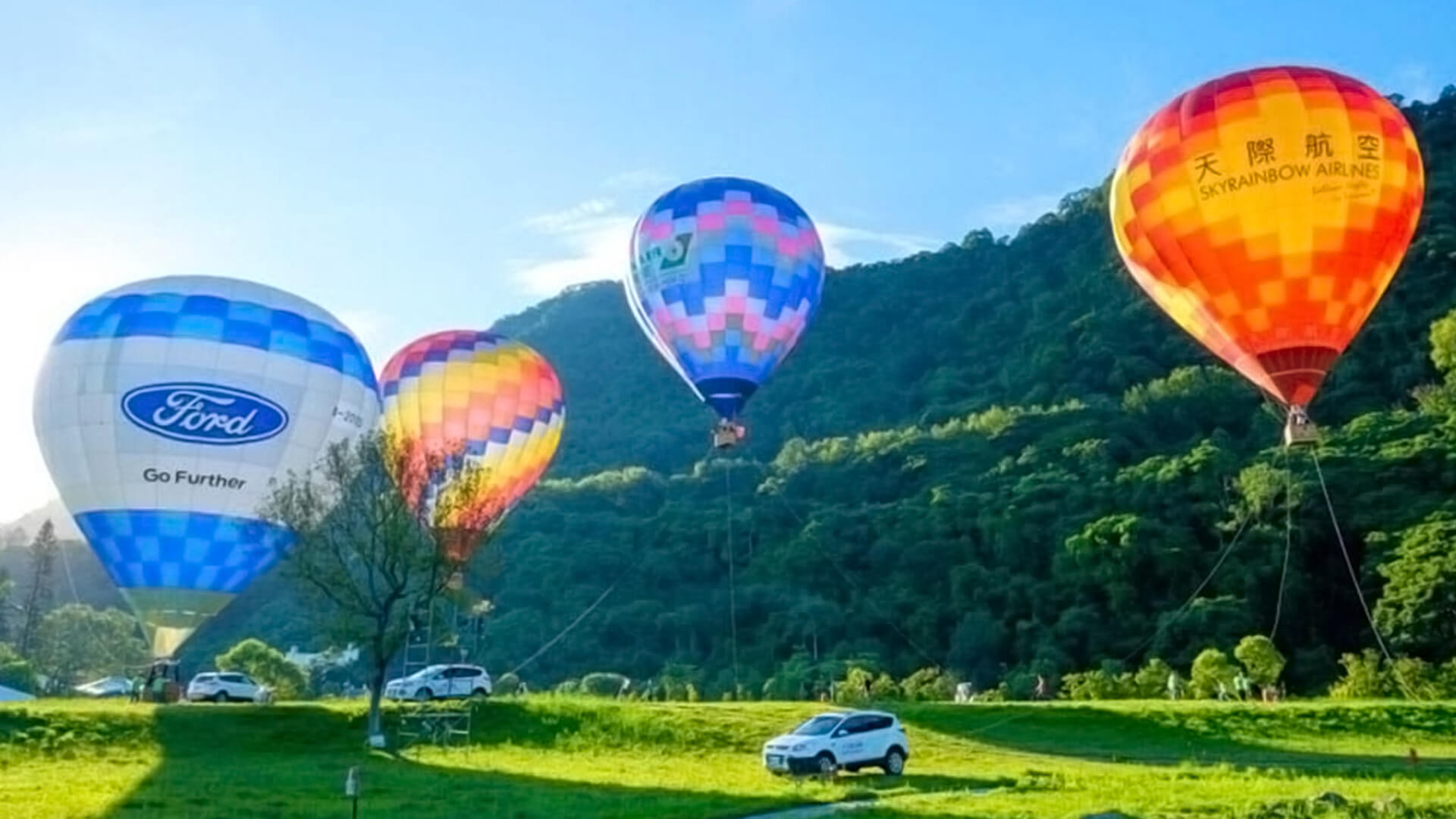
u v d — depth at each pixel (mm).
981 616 101812
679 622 109625
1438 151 158000
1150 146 31219
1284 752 35750
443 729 38812
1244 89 30047
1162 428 127375
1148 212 31203
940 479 125625
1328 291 29828
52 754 33844
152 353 40219
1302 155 29219
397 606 40562
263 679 80062
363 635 39250
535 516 130500
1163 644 92125
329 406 42250
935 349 177500
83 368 40500
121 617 122375
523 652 106250
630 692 75750
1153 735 38594
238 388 40469
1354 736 38344
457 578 43625
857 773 30141
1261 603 95438
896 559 113875
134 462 39531
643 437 168625
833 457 137875
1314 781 26328
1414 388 119812
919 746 36406
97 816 22297
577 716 39719
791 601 111188
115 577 40344
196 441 39750
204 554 39844
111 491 39719
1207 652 69438
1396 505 97562
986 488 120062
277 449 40812
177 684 43969
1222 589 96250
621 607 112188
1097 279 165375
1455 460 99250
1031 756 35000
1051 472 117375
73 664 115188
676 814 22203
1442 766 31609
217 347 40688
